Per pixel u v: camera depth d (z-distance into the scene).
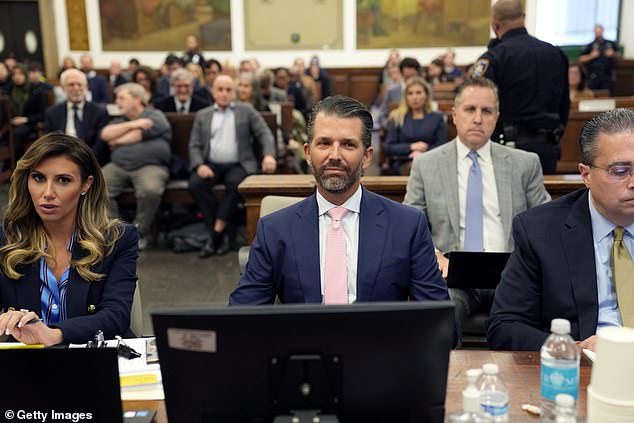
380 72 12.30
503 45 3.70
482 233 2.72
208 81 8.97
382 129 6.48
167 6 12.12
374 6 12.14
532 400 1.36
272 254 1.88
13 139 7.37
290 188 3.26
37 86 8.77
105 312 1.91
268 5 12.12
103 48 12.30
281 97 7.84
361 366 1.09
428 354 1.09
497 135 3.77
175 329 1.08
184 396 1.12
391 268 1.85
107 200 2.06
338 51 12.33
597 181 1.75
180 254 5.10
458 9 12.12
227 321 1.06
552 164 3.80
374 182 3.27
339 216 1.89
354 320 1.06
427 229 1.93
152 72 7.57
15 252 1.92
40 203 1.88
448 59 11.36
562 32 12.51
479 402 1.19
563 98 3.78
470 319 2.67
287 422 1.09
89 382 1.18
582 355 1.57
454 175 2.76
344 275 1.86
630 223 1.82
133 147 5.10
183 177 5.47
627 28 12.51
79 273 1.94
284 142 6.07
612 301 1.83
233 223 5.24
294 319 1.06
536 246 1.90
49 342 1.68
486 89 2.68
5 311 1.96
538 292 1.91
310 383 1.09
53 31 12.24
